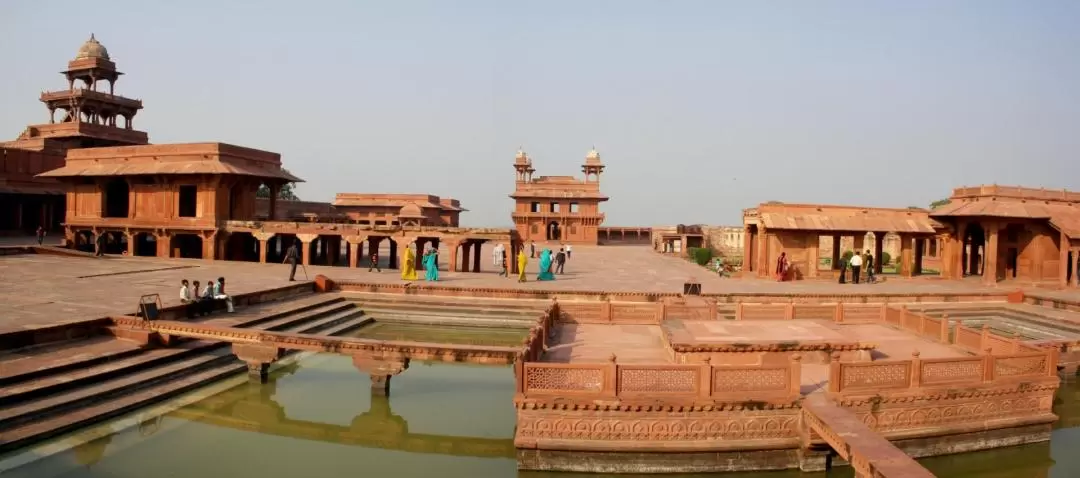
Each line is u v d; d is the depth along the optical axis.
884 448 8.60
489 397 14.79
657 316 17.58
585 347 14.77
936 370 11.40
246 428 12.88
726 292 23.81
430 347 13.37
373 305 23.27
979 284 28.91
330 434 12.70
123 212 39.91
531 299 23.41
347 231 31.05
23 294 19.67
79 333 14.98
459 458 11.66
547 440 10.30
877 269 33.25
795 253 30.30
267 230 32.00
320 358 18.03
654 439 10.34
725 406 10.36
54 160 41.81
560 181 62.78
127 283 22.78
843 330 14.73
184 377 14.47
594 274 31.70
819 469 10.41
